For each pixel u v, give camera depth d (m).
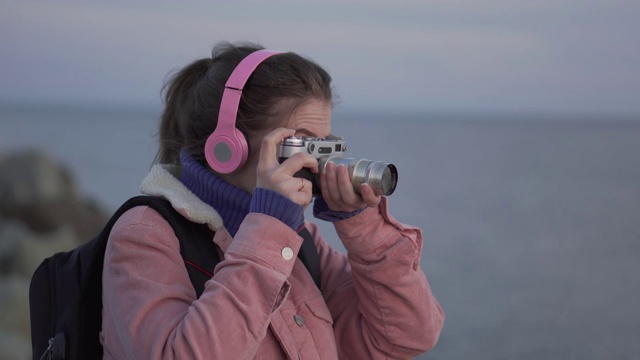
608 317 9.81
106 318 1.50
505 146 63.09
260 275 1.39
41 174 13.95
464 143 68.19
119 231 1.52
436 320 1.80
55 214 13.38
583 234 16.98
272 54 1.68
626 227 18.09
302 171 1.54
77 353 1.54
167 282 1.46
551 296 10.92
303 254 1.80
